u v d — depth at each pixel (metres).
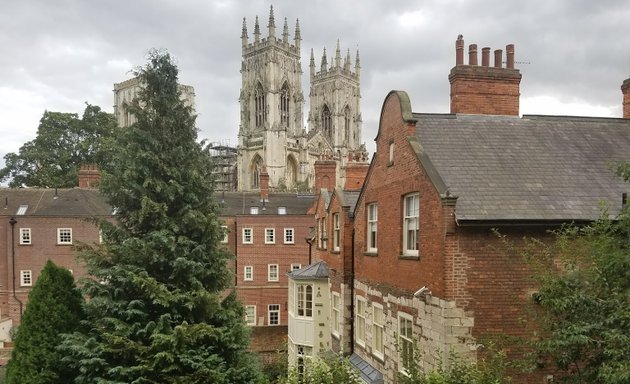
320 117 123.19
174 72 17.97
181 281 16.78
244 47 106.00
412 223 14.32
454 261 11.46
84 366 14.41
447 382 8.81
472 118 15.72
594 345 8.24
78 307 15.80
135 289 16.22
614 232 9.17
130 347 14.70
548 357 10.15
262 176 47.78
